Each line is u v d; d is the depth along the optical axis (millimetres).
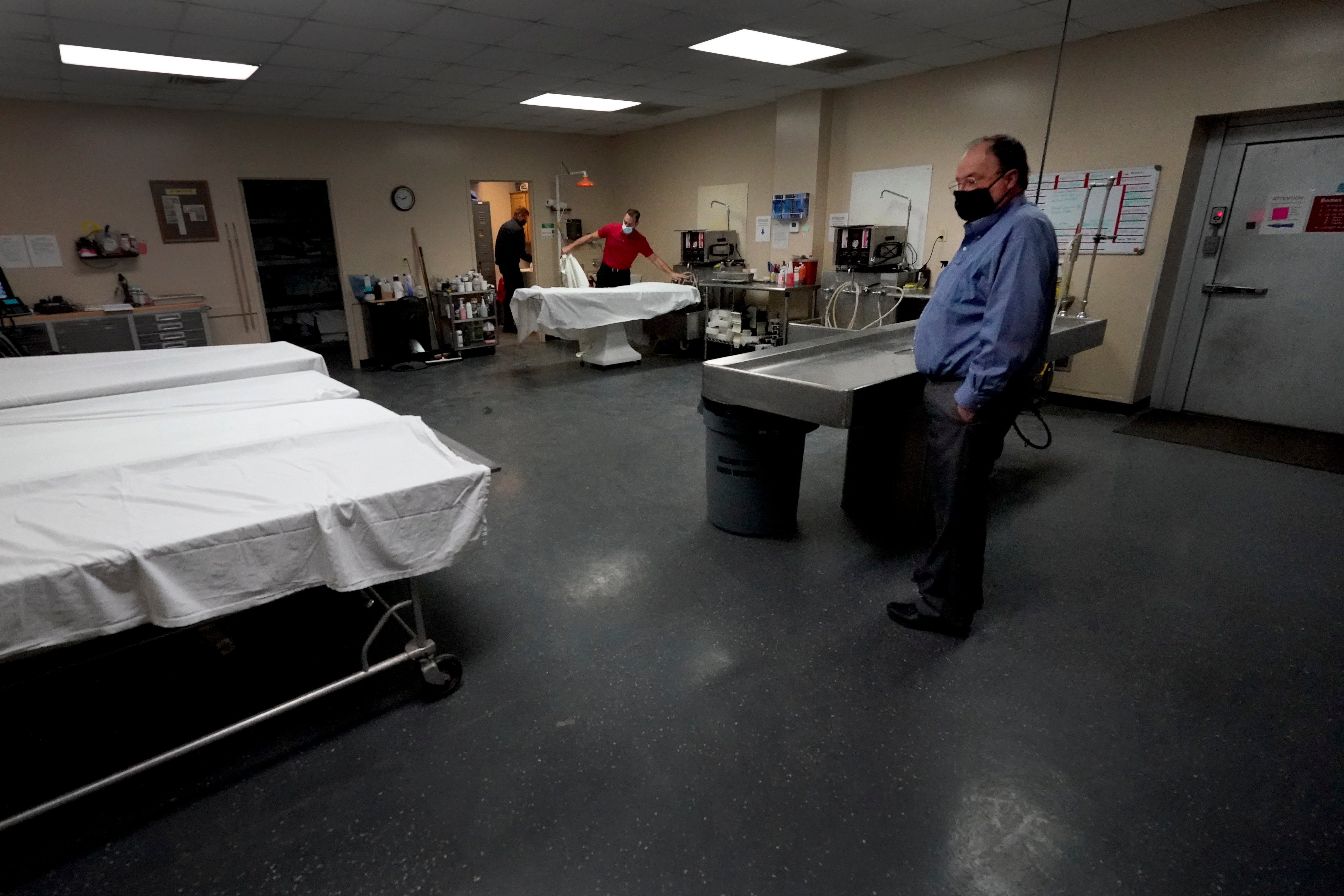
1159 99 4391
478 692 2047
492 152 7902
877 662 2174
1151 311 4695
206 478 1823
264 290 8281
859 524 3180
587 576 2725
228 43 4234
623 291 6383
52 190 5660
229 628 2375
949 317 2029
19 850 1529
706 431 3941
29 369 3168
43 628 1377
